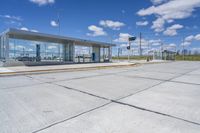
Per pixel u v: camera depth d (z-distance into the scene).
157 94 6.27
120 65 22.86
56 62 23.33
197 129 3.29
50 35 21.00
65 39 23.39
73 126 3.39
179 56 73.62
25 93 6.23
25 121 3.63
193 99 5.56
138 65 26.27
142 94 6.25
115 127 3.36
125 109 4.48
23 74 12.20
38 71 13.64
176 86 8.05
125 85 8.13
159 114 4.11
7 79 9.84
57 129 3.26
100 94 6.19
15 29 17.23
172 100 5.41
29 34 18.83
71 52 26.45
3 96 5.75
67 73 13.41
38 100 5.29
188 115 4.05
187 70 17.80
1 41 20.83
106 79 10.18
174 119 3.80
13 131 3.16
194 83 9.02
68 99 5.44
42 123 3.53
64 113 4.14
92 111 4.30
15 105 4.75
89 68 17.80
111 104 4.93
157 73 14.22
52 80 9.50
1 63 19.06
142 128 3.32
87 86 7.76
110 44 31.55
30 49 24.22
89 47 33.19
